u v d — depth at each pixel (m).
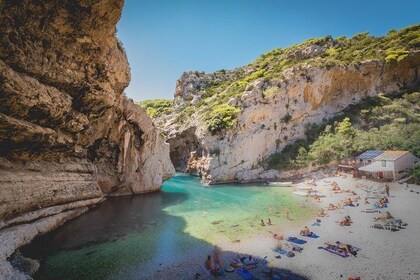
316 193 32.38
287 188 37.19
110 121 29.53
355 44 69.31
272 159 46.78
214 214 25.58
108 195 33.84
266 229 20.69
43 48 16.84
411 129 41.44
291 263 14.66
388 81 56.25
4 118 15.38
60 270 14.17
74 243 18.05
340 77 54.38
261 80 53.47
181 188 40.88
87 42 19.08
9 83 14.76
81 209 25.36
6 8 13.80
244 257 15.59
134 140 35.59
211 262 15.16
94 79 22.09
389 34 67.94
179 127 64.25
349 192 31.27
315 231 19.62
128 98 32.62
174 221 23.36
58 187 21.55
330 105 54.62
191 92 88.31
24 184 17.38
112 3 17.58
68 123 22.16
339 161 42.25
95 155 31.44
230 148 45.53
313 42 76.19
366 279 12.68
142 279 13.40
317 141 46.81
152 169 38.22
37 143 19.17
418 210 22.66
